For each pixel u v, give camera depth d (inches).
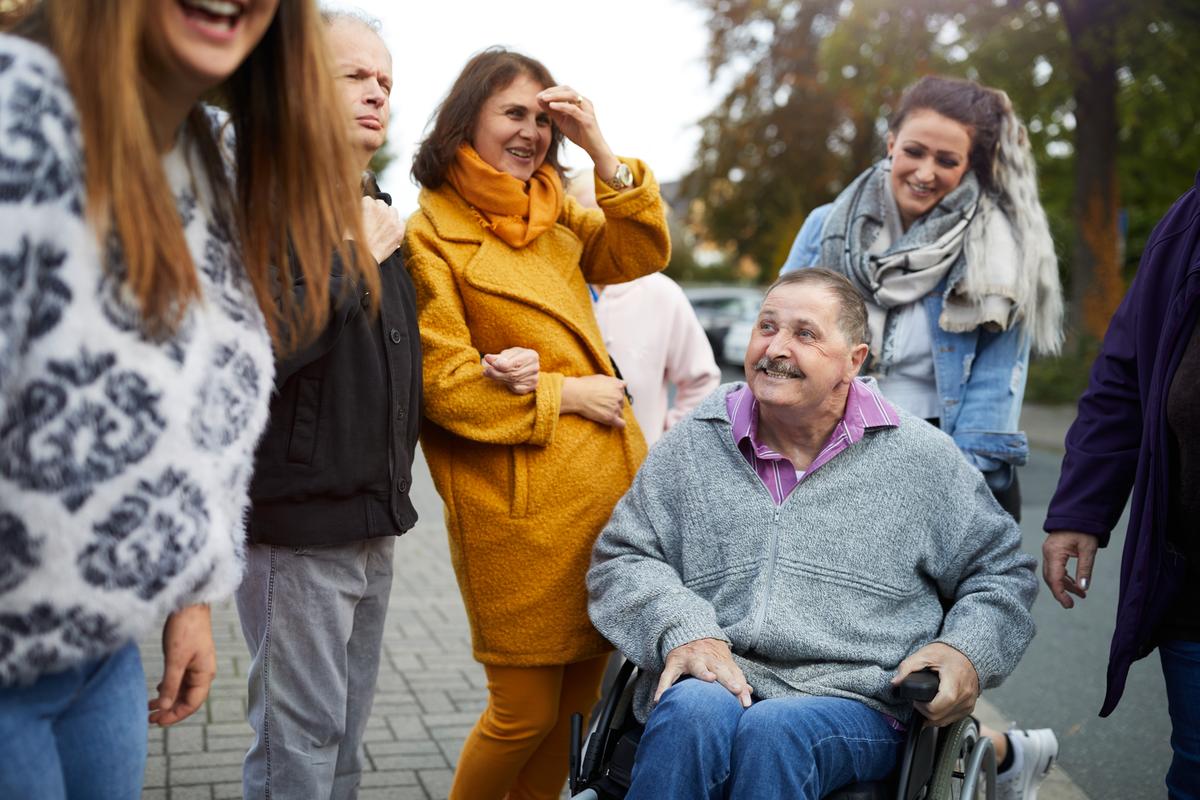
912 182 117.4
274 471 87.8
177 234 53.5
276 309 66.0
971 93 117.6
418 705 156.3
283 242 66.3
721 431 102.3
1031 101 589.9
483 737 110.0
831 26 874.1
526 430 103.6
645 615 95.5
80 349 50.3
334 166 64.0
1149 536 87.1
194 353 55.4
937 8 601.0
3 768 52.9
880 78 642.2
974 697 89.8
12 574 50.9
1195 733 87.4
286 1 60.7
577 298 112.2
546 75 107.6
